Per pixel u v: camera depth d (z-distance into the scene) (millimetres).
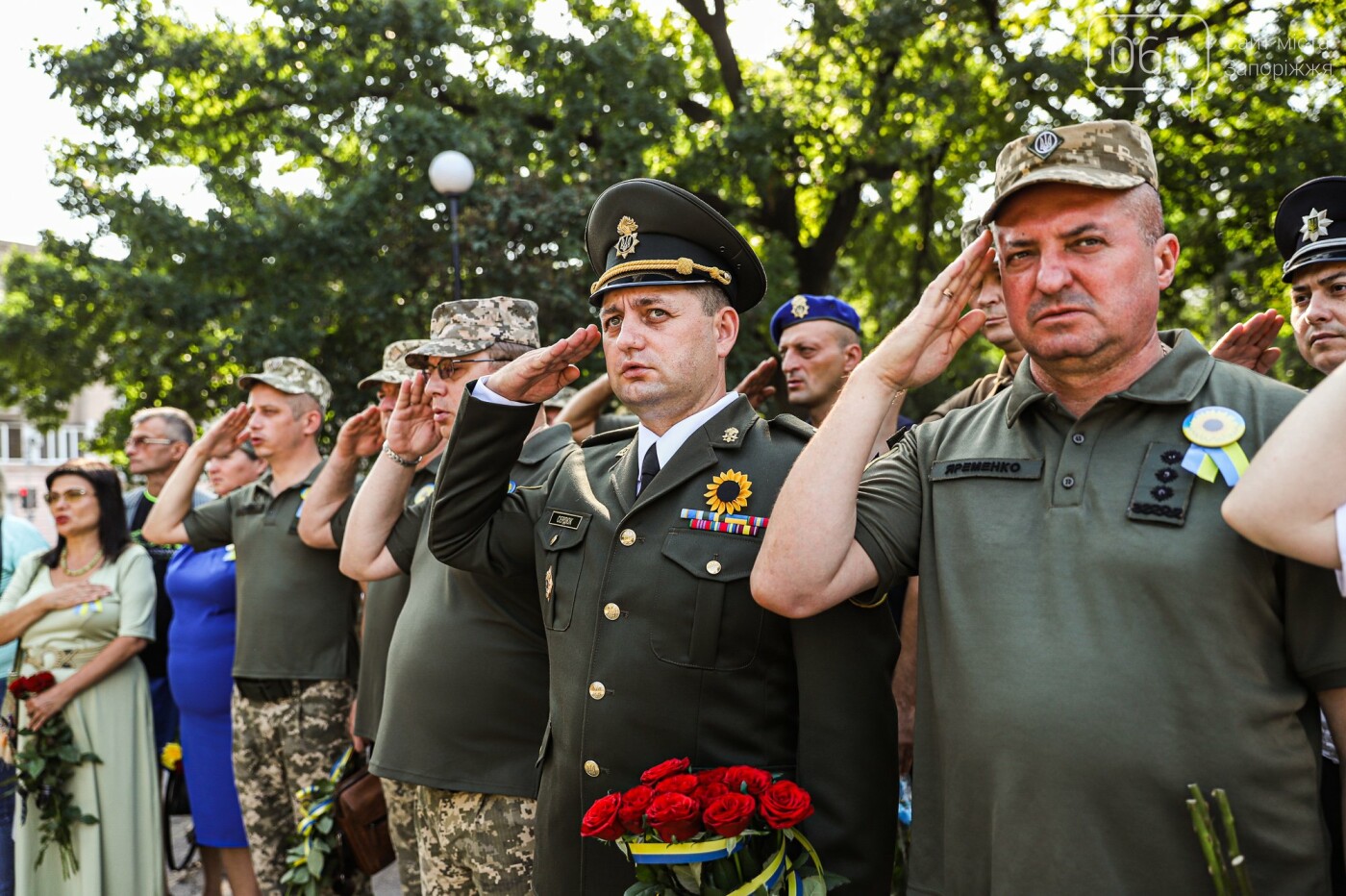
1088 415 1531
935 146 10312
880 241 12062
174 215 9617
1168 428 1479
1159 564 1395
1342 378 1277
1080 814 1395
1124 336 1493
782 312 3715
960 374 10695
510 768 2559
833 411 1688
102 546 4289
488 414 2197
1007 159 1570
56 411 11953
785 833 1677
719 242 2057
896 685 2678
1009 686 1457
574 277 9258
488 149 9352
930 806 1628
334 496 3500
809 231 12359
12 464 22406
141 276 9758
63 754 3920
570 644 2033
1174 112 8656
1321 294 2236
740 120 9977
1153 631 1394
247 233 9578
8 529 4957
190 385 10242
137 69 10367
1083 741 1395
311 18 9992
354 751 3490
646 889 1658
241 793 3721
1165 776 1363
